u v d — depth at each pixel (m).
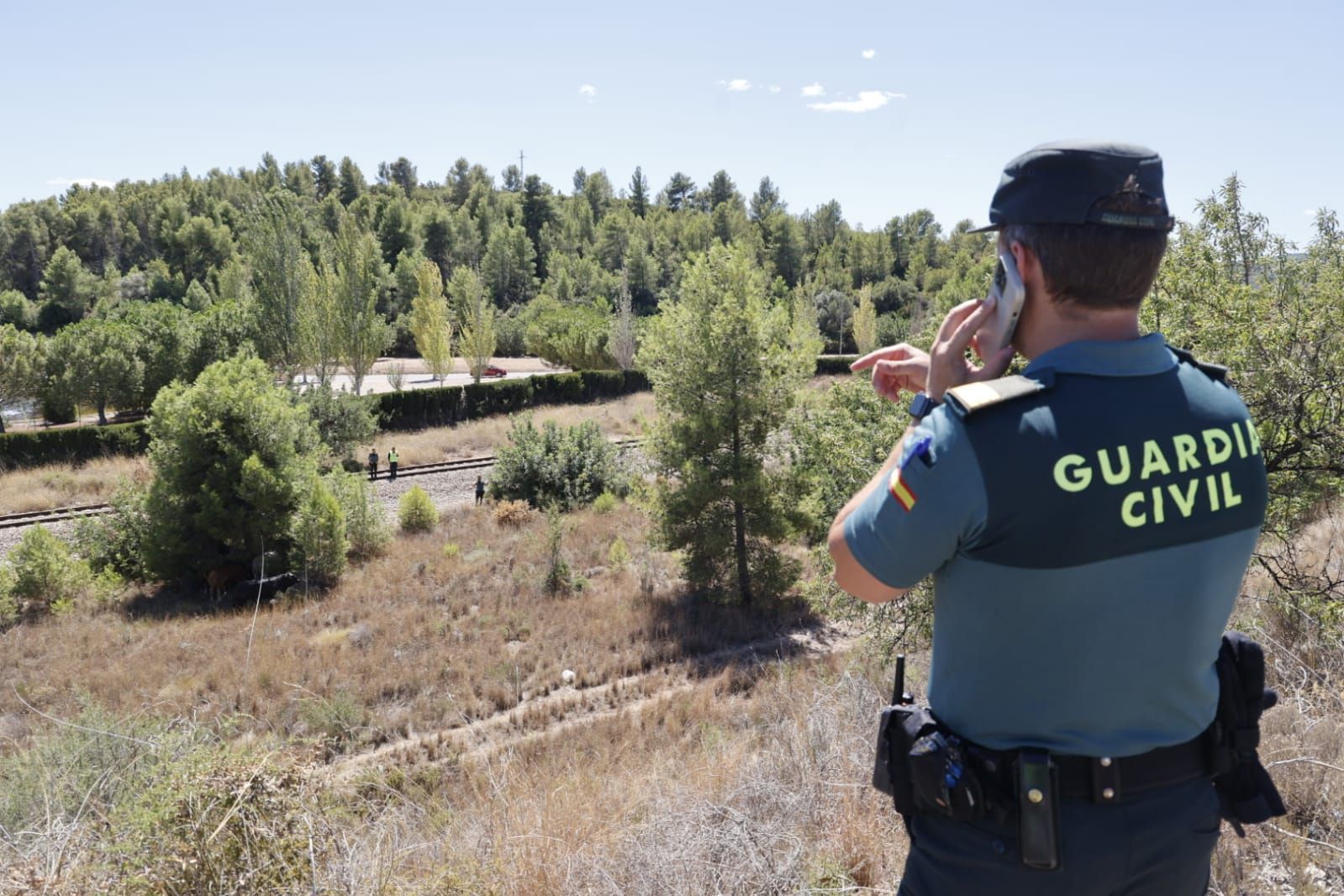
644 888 3.06
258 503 22.72
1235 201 6.58
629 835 3.47
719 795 3.91
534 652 17.73
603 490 32.41
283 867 2.75
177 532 22.98
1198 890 1.35
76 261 115.88
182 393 23.53
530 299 135.00
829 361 70.50
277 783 2.88
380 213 142.88
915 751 1.33
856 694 5.29
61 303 115.06
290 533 23.05
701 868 3.11
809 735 4.38
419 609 20.44
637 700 15.54
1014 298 1.29
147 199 159.38
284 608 20.67
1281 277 6.41
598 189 192.50
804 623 20.16
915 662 7.44
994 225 1.37
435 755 12.83
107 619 20.61
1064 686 1.22
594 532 27.66
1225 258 6.61
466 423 51.69
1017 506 1.17
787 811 3.53
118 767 4.34
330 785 3.26
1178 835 1.28
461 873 3.16
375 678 15.89
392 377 65.25
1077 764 1.24
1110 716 1.23
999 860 1.27
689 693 15.07
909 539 1.22
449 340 74.00
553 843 3.44
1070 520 1.16
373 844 3.16
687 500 20.28
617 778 6.14
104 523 24.98
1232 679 1.39
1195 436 1.25
